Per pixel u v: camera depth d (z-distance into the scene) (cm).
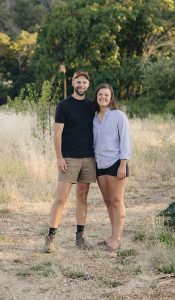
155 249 672
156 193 1065
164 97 3002
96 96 680
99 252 670
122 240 724
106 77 3684
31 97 1756
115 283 569
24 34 4784
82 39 3691
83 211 699
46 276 592
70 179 679
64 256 659
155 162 1350
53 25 3797
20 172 1129
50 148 1338
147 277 578
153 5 3797
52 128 1435
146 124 2130
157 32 3822
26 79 4616
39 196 991
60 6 3869
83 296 540
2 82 4712
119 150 683
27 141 1389
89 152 686
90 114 685
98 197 1014
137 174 1239
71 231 774
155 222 786
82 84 675
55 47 3828
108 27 3650
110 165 682
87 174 689
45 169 1148
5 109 1911
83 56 3750
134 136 1664
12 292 554
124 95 3775
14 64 4706
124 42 3859
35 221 837
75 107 677
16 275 598
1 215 873
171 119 2511
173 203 845
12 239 734
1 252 676
